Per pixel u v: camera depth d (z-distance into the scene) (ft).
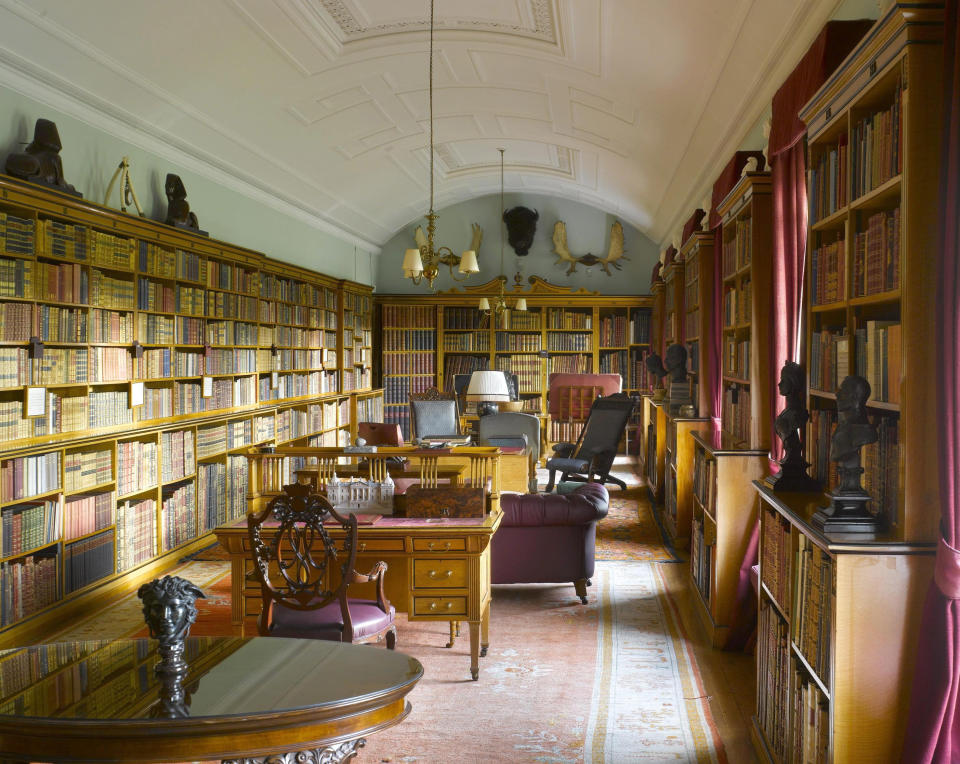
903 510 8.77
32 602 17.81
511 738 12.81
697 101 24.57
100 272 21.04
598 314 51.65
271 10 22.74
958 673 8.04
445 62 29.07
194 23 21.77
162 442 23.50
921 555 8.55
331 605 14.01
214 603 20.22
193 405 26.53
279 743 7.14
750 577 16.56
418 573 15.43
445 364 52.95
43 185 18.08
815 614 9.53
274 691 7.67
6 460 16.81
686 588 21.94
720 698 14.46
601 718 13.60
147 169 25.62
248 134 29.66
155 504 23.25
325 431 40.09
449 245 53.88
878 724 8.66
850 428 9.17
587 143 36.76
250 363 31.55
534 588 22.00
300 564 13.12
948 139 8.16
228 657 8.77
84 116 22.07
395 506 16.87
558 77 28.86
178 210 25.55
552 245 53.57
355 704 7.39
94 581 20.12
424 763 11.92
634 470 44.09
